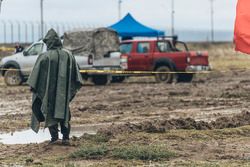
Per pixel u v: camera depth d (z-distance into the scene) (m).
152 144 24.03
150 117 34.66
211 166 19.64
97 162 20.84
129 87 56.75
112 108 39.41
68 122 23.20
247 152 22.55
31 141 26.47
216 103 41.88
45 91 22.84
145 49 61.62
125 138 25.34
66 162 20.97
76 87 23.30
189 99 44.72
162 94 48.91
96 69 59.31
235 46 21.55
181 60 60.62
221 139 25.59
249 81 61.56
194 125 28.83
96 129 30.00
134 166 20.06
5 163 21.03
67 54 23.11
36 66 22.95
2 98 46.81
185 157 21.62
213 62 105.38
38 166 20.31
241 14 21.31
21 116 35.59
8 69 58.84
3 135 28.39
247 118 31.67
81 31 59.22
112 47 60.53
